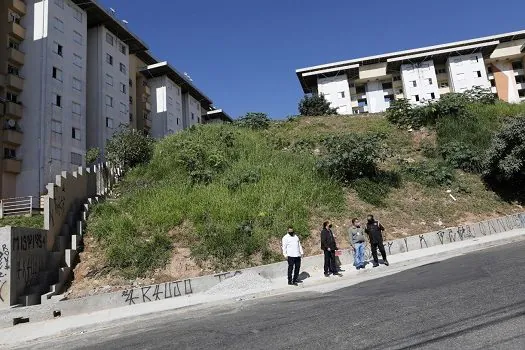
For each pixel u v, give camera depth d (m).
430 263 12.01
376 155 18.73
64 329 9.54
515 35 69.50
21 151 33.91
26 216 25.55
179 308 10.41
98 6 41.50
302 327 6.69
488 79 69.38
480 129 23.28
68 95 37.41
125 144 22.14
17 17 36.50
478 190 19.23
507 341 4.93
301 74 75.50
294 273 11.91
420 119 25.19
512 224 17.11
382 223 15.95
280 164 19.47
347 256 13.81
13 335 9.58
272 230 14.38
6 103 33.34
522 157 18.34
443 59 68.38
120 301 11.59
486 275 8.65
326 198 16.64
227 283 12.08
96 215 15.72
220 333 7.09
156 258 13.32
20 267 11.84
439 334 5.46
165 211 15.26
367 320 6.55
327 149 20.34
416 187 19.00
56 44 36.81
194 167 19.38
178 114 60.28
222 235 13.95
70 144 36.62
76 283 12.66
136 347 7.02
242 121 27.25
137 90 55.50
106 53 44.62
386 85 73.62
